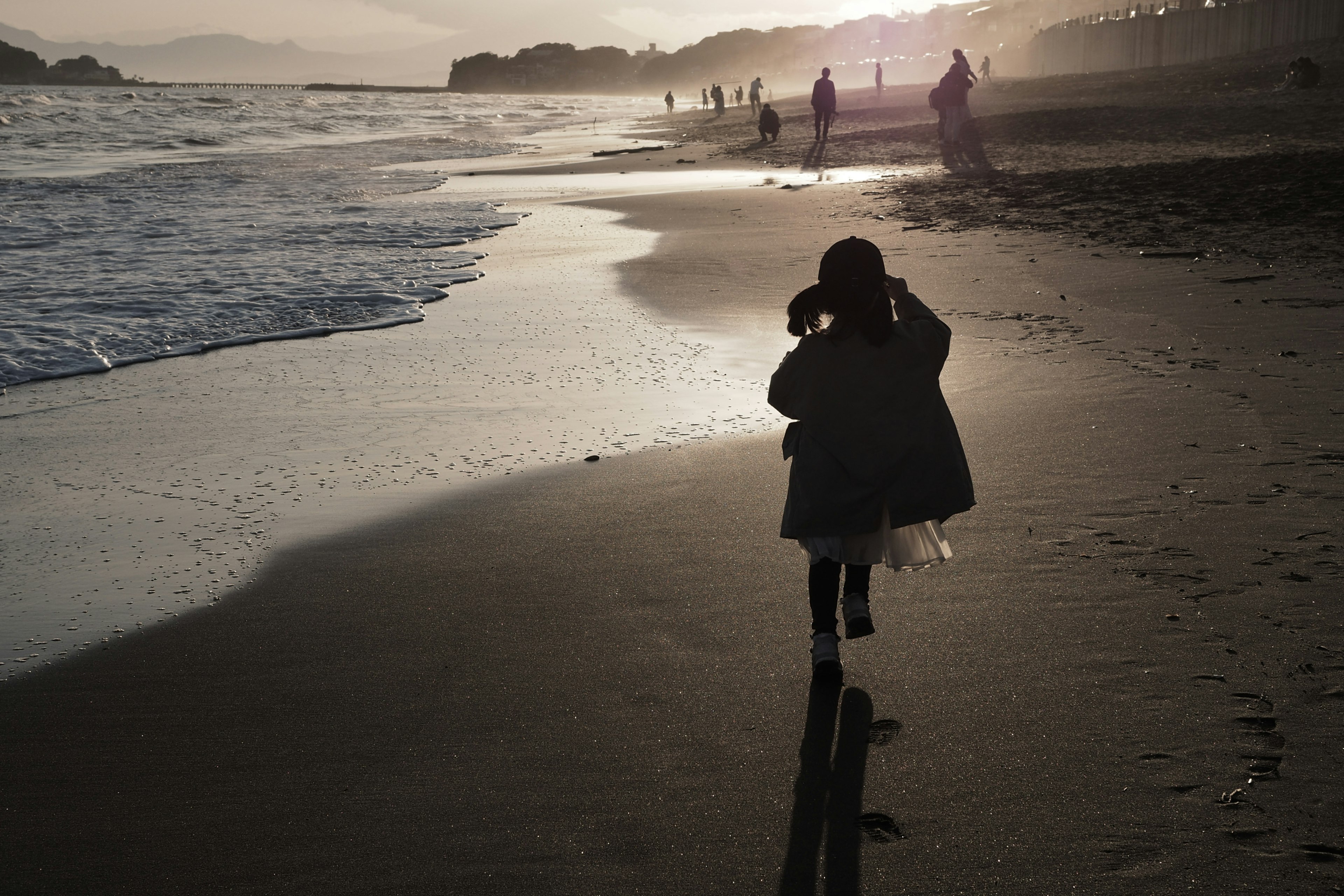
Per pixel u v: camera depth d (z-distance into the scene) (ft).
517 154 126.00
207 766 9.66
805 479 10.33
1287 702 9.53
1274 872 7.46
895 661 10.89
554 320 30.42
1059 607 11.73
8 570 14.58
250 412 22.50
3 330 31.07
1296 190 41.91
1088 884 7.51
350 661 11.57
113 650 12.06
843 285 10.15
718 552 14.02
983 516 14.44
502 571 13.79
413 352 27.40
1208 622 11.10
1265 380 19.83
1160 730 9.29
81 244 50.44
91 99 311.27
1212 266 31.14
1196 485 14.93
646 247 43.32
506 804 8.89
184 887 8.04
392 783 9.27
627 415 21.03
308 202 69.87
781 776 9.09
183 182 88.12
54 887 8.09
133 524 16.24
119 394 24.48
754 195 60.95
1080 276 31.45
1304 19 151.23
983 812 8.41
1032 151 72.23
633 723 10.04
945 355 10.41
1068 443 17.21
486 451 19.17
